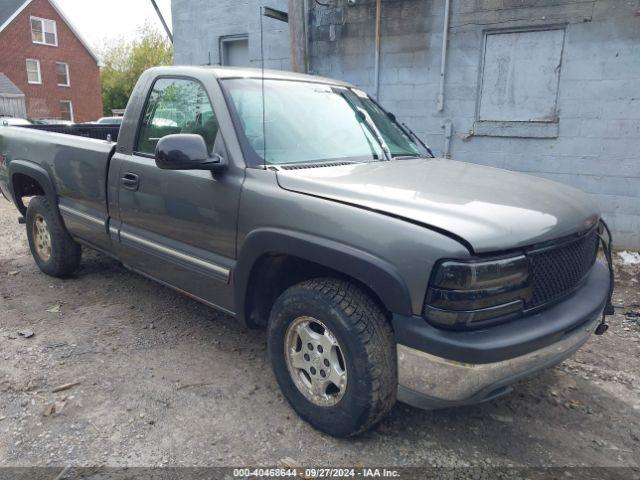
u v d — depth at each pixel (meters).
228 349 3.90
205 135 3.41
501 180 3.15
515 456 2.83
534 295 2.57
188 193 3.39
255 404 3.22
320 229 2.70
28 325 4.22
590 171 6.91
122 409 3.13
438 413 3.19
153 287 5.07
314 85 3.93
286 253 2.85
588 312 2.73
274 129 3.37
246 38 9.80
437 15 7.54
